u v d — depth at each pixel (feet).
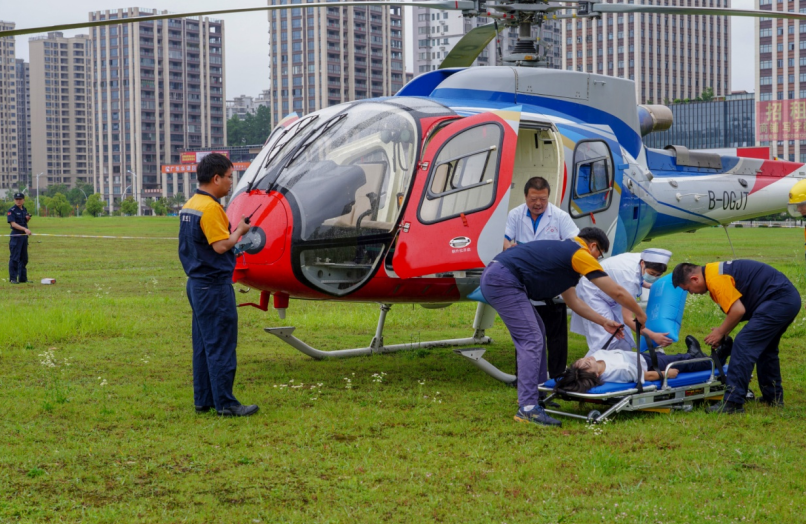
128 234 129.08
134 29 532.73
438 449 16.62
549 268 18.51
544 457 15.99
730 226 177.27
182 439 17.28
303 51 482.69
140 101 537.24
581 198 25.40
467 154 21.44
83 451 16.31
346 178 21.98
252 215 22.07
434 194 21.42
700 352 20.90
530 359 18.71
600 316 19.26
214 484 14.51
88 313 34.47
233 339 19.25
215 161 18.80
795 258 74.28
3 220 199.11
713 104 405.80
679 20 471.21
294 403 20.71
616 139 28.09
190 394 21.63
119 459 15.87
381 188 21.99
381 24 507.30
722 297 19.49
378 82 510.58
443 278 22.98
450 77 26.12
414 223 21.42
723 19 498.69
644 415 19.38
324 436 17.53
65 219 229.25
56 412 19.51
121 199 539.29
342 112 23.66
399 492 14.08
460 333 34.24
